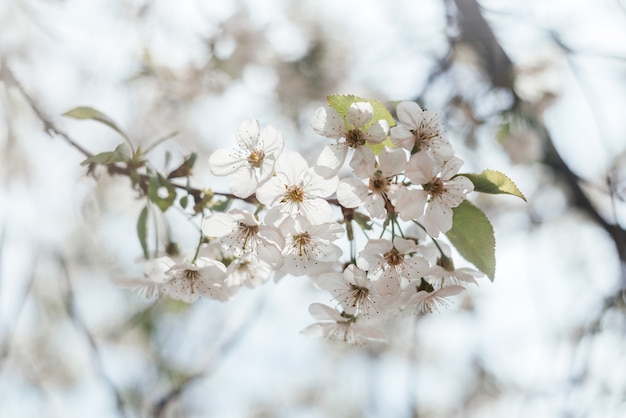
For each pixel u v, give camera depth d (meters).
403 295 2.35
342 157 2.17
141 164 2.56
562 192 5.07
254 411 6.26
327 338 2.54
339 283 2.32
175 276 2.45
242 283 2.49
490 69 5.00
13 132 4.12
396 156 2.12
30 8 4.25
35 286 4.64
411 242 2.20
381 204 2.14
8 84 3.35
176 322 4.96
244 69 5.16
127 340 4.96
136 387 5.07
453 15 5.02
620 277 4.78
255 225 2.23
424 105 5.03
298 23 5.33
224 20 5.07
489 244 2.26
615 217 4.80
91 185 4.33
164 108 4.97
